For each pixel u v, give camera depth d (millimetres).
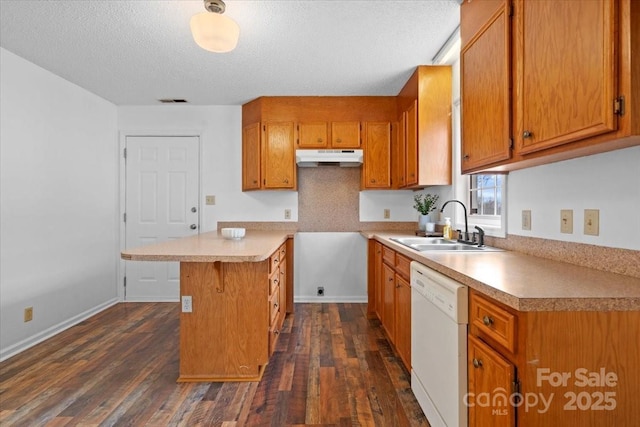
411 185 3020
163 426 1646
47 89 2859
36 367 2254
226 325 2098
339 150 3457
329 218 3850
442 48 2504
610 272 1282
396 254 2367
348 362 2318
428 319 1632
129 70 2883
